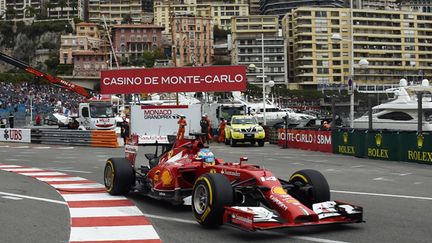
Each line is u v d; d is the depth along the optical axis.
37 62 180.50
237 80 36.72
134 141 11.11
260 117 49.50
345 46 129.62
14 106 68.31
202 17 136.00
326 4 154.00
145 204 9.87
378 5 163.00
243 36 132.50
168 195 9.09
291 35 136.88
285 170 16.25
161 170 9.45
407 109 28.36
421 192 11.41
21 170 16.42
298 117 50.31
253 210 6.89
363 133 21.08
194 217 8.27
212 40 139.50
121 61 139.88
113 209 9.34
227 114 36.09
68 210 9.28
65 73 149.12
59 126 51.03
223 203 7.22
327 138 24.20
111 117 43.50
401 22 131.75
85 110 43.53
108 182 11.16
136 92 37.12
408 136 18.75
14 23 199.38
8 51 194.50
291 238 7.00
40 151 26.34
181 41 132.12
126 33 152.38
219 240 6.93
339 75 129.88
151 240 6.98
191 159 9.11
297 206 6.84
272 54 130.38
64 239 7.09
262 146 29.91
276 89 111.75
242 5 179.62
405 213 8.81
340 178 14.14
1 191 11.67
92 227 7.84
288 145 28.25
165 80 37.06
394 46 131.12
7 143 34.44
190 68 36.97
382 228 7.58
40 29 190.88
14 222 8.24
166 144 10.73
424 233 7.25
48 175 14.96
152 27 153.50
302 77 130.00
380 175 14.89
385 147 19.83
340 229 7.52
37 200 10.38
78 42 159.38
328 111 74.50
